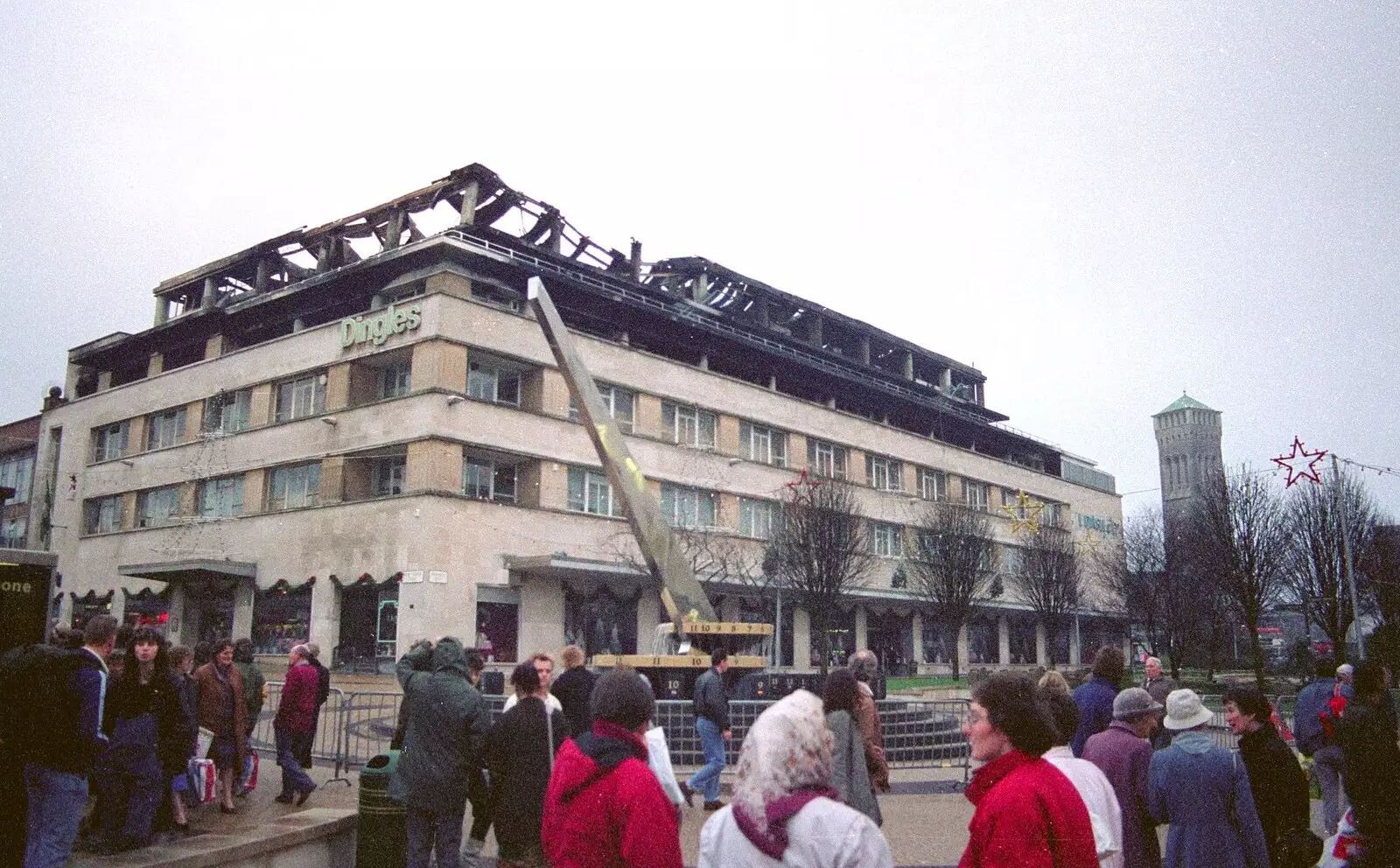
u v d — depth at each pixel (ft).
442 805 21.53
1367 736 20.33
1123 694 18.53
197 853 21.85
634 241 151.33
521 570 110.11
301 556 114.32
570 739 13.00
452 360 108.37
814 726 10.21
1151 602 170.19
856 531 132.67
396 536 105.40
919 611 166.81
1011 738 11.50
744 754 10.26
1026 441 216.13
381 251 135.85
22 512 170.50
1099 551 207.31
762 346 151.84
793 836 9.58
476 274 120.06
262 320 135.74
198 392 133.49
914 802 39.63
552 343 48.14
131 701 24.25
